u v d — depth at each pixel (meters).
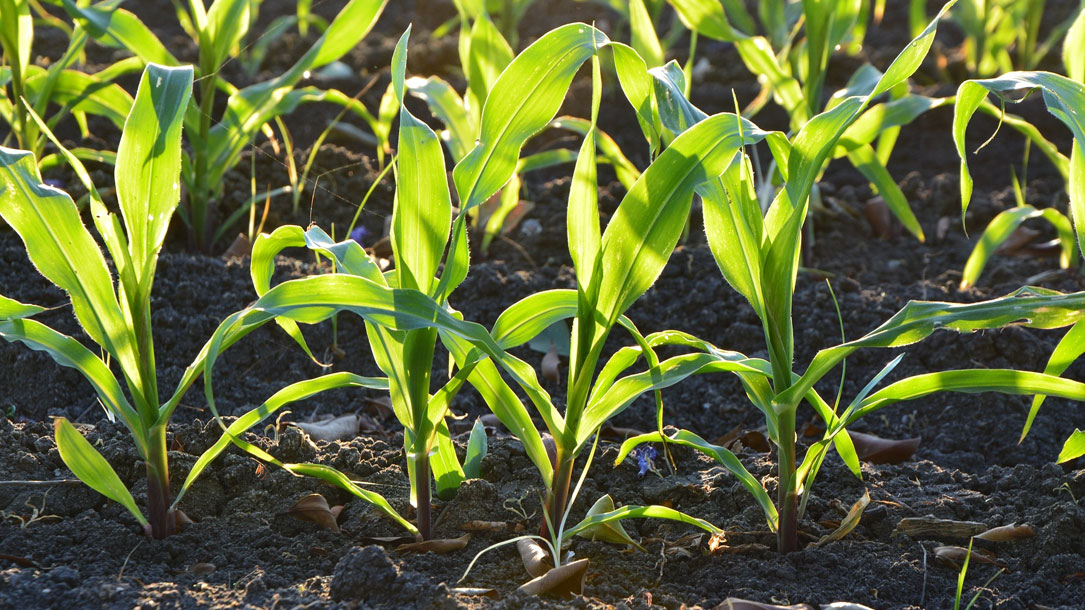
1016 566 2.49
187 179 3.10
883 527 2.55
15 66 3.00
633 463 2.62
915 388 2.42
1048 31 5.18
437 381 2.88
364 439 2.68
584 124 3.08
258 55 4.23
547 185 3.71
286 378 2.90
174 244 3.20
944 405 2.85
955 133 2.39
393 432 2.77
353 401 2.85
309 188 3.48
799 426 2.85
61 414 2.76
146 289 2.43
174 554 2.46
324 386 2.46
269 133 3.23
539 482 2.60
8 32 2.97
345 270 2.41
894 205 3.04
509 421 2.46
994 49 4.39
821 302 3.04
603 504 2.51
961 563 2.49
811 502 2.57
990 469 2.67
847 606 2.40
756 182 3.27
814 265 3.29
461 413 2.81
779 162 2.45
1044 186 3.79
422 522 2.48
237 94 3.05
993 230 3.06
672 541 2.51
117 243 2.41
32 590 2.38
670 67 2.48
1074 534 2.51
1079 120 2.35
